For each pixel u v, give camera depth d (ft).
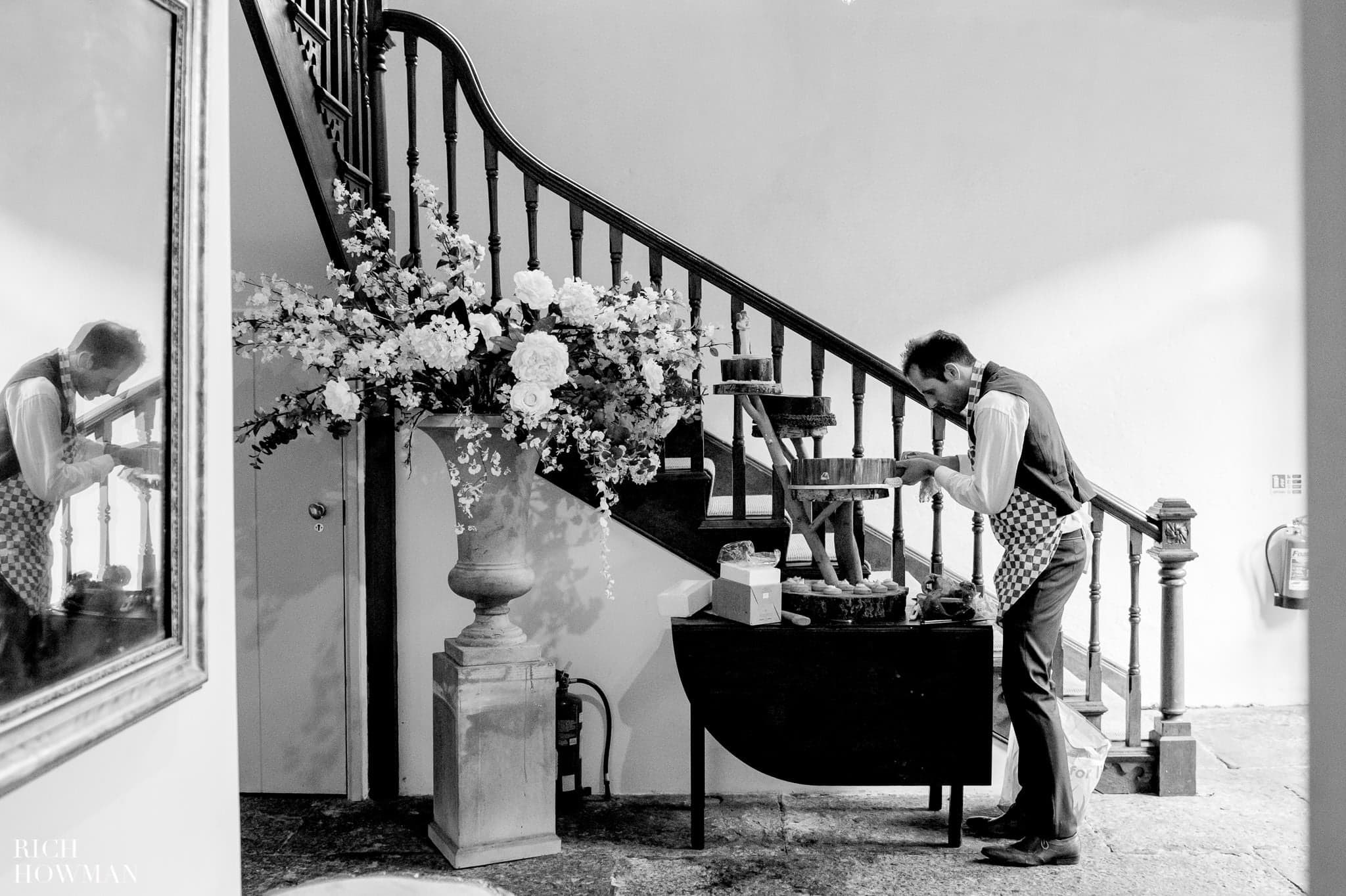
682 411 10.43
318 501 12.02
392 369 9.62
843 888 9.55
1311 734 2.04
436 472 12.11
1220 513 16.02
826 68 15.60
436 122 15.12
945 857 10.27
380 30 11.93
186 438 4.20
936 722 10.00
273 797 12.10
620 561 12.05
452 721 10.22
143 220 3.90
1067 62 15.75
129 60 3.77
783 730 10.06
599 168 15.48
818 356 11.57
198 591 4.29
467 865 10.01
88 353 3.58
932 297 15.75
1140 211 15.85
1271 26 15.83
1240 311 15.90
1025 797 10.44
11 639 3.21
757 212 15.61
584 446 10.02
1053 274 15.83
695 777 10.34
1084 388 15.93
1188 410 15.94
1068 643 15.37
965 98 15.70
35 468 3.32
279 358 11.93
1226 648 16.07
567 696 11.70
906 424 15.62
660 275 11.56
